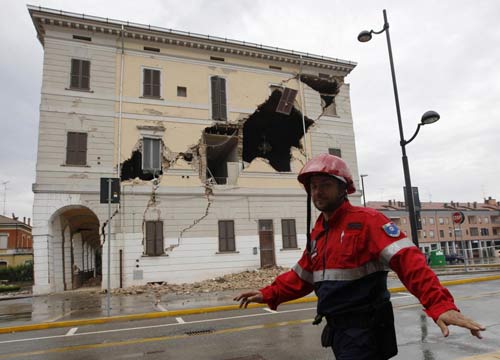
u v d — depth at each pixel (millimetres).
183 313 10312
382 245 1806
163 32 20500
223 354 5887
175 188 19516
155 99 20203
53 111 18203
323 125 24031
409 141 10836
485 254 57562
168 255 18672
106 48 19750
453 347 5762
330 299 1930
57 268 17984
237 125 21875
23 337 8125
